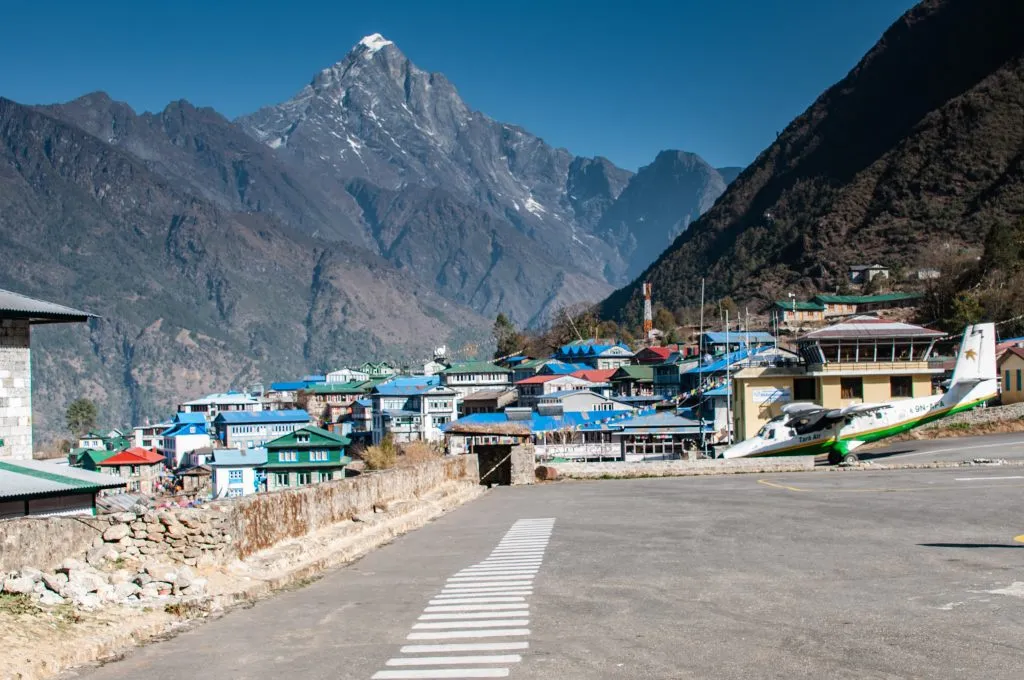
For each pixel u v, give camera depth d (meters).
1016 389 61.84
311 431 82.81
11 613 11.28
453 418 125.38
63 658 10.46
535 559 18.73
